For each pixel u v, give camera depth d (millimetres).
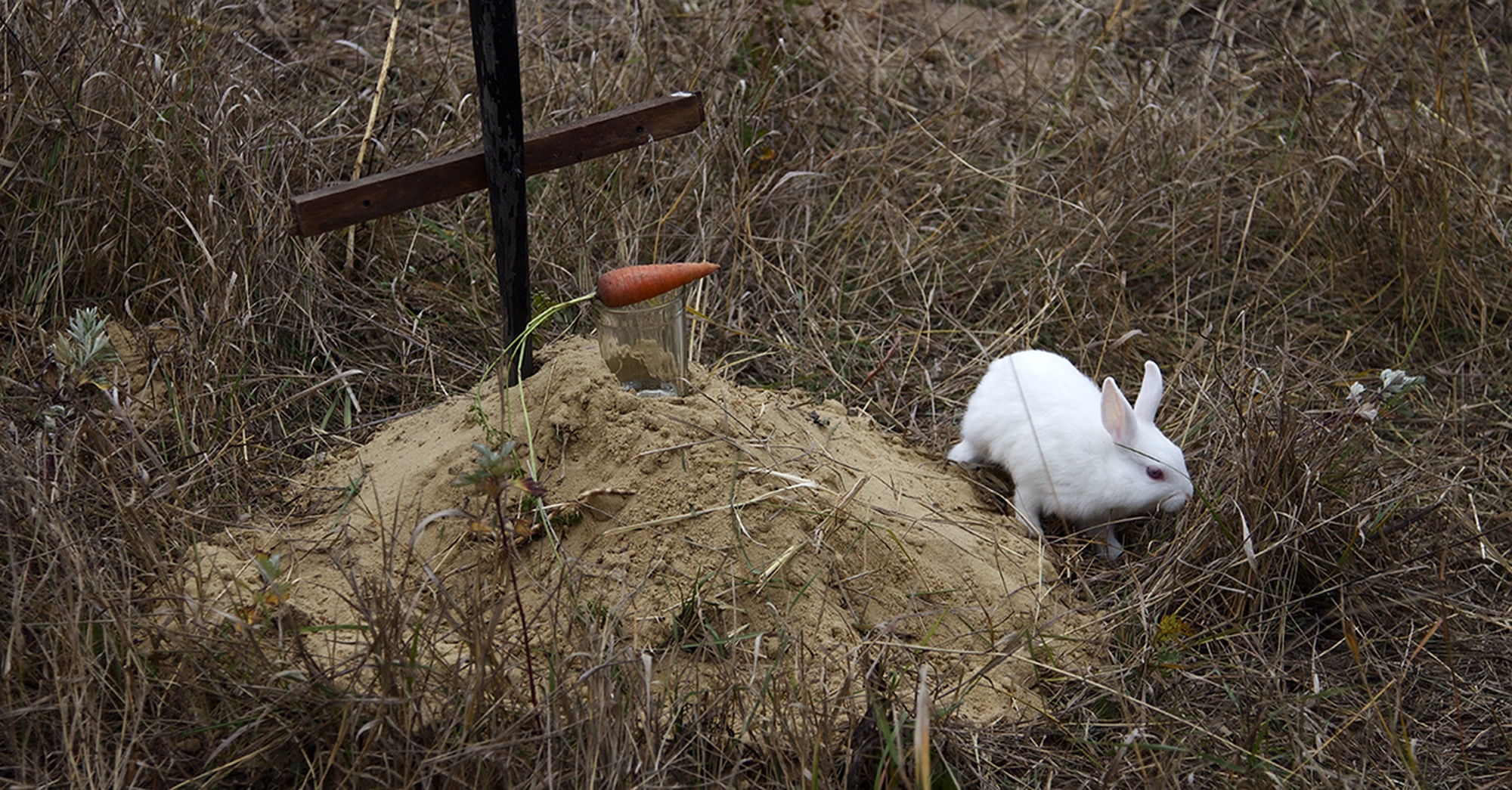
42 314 4383
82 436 3586
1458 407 5070
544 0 6793
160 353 4141
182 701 2939
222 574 3355
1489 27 7430
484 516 3164
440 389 4566
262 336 4555
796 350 5086
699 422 3674
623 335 3693
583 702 2951
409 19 6422
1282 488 4039
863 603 3566
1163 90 6984
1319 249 5914
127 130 4578
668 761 2881
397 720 2824
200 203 4543
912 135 6293
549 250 5215
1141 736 3203
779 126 6180
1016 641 3311
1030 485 4230
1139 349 5293
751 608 3414
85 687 2791
